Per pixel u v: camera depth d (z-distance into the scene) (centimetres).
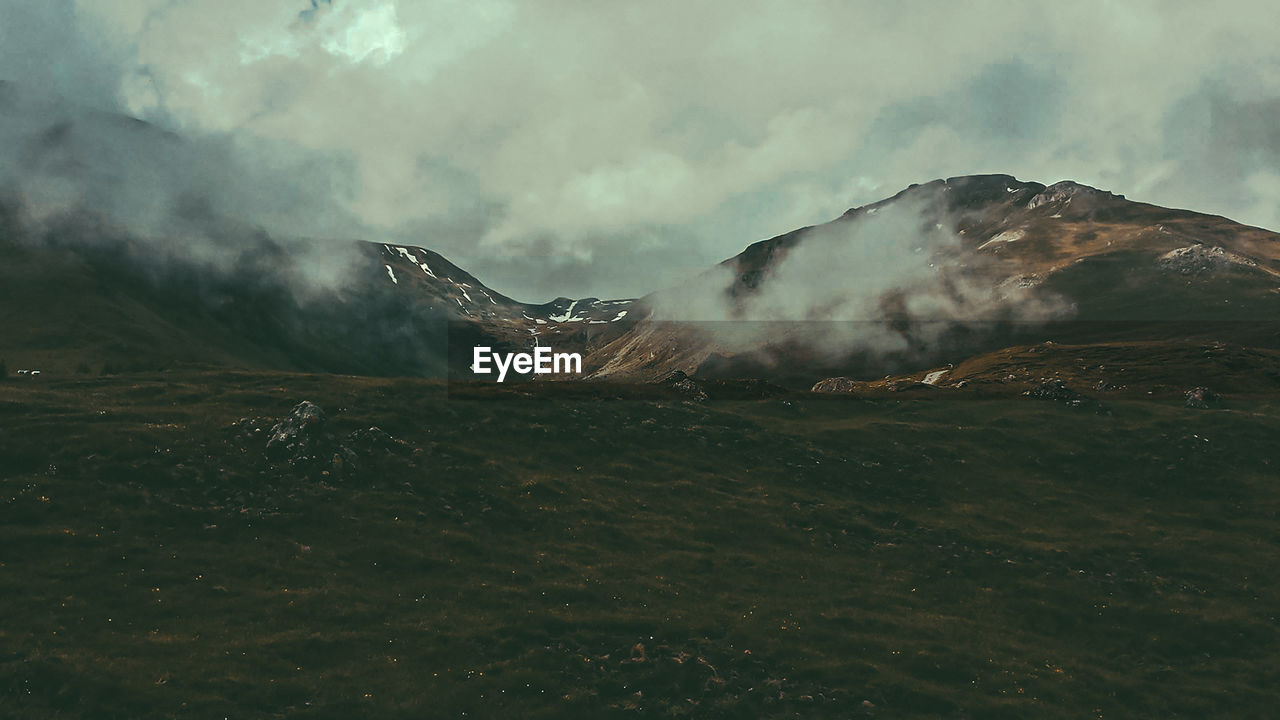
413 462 6625
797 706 4278
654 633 4794
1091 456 8544
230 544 5128
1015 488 7812
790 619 5156
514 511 6191
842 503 7175
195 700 3672
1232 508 7644
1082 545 6700
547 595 5094
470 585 5094
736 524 6525
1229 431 9275
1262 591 6116
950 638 5156
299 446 6288
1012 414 9706
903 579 5978
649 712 4116
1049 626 5525
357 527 5581
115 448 5834
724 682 4403
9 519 4922
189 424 6512
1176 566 6475
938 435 8925
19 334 18312
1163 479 8144
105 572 4591
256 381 8194
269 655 4109
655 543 6047
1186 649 5322
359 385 8319
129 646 3994
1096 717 4450
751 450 8081
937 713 4344
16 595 4253
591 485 6862
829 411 9706
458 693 4044
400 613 4697
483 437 7438
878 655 4841
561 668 4366
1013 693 4594
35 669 3684
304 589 4781
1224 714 4594
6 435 5797
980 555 6444
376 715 3797
